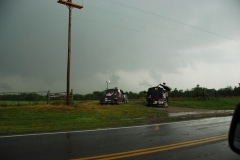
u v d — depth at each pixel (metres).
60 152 10.70
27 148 11.33
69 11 30.61
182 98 52.59
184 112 32.78
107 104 35.25
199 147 12.37
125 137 14.73
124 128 18.66
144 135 15.54
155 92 38.91
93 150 11.21
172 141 13.71
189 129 18.44
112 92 36.06
